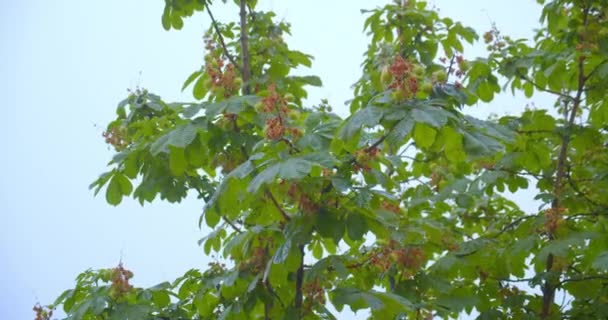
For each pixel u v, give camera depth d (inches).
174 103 206.5
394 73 141.5
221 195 153.9
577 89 250.1
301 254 166.7
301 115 181.3
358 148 162.2
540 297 241.3
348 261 186.4
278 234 175.9
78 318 197.8
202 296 213.0
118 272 210.4
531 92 267.6
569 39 241.1
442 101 137.9
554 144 263.7
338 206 156.9
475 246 222.2
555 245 203.9
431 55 253.1
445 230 228.2
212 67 197.8
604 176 237.1
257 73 230.8
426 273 221.5
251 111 176.1
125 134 227.5
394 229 191.2
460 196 242.2
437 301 199.8
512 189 250.7
